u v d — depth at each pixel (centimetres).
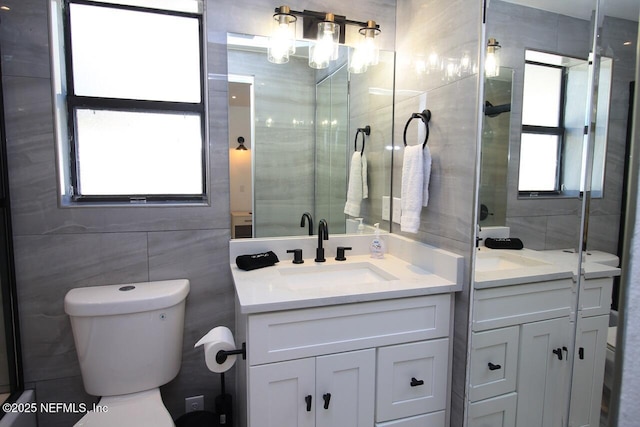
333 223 187
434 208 154
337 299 121
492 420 131
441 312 138
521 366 121
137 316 139
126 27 160
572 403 101
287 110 175
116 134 161
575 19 97
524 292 116
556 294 104
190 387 167
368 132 190
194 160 171
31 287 145
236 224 169
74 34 154
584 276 94
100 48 158
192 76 169
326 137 183
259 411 118
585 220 94
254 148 170
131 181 165
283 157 176
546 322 109
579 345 98
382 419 133
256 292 125
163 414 129
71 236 148
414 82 168
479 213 130
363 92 185
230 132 165
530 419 118
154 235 157
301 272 162
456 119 139
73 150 156
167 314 144
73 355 151
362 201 192
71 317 136
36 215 144
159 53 165
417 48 166
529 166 114
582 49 96
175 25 166
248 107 168
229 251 166
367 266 172
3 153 138
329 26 167
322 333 123
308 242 177
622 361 41
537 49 110
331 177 186
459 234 139
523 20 113
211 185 162
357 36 181
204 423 153
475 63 128
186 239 161
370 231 192
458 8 137
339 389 126
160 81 166
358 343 127
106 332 137
